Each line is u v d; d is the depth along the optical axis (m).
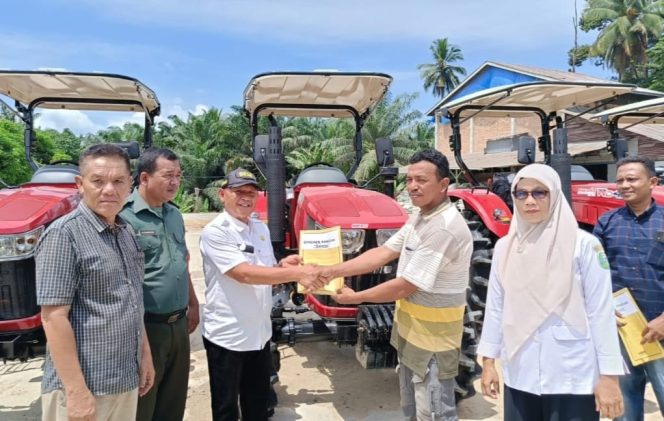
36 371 4.14
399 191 17.00
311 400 3.62
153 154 2.52
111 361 1.92
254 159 3.80
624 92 4.55
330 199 3.54
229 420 2.68
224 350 2.64
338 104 4.68
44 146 20.47
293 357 4.48
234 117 27.50
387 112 22.38
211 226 2.64
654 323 2.31
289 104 4.64
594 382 1.86
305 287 2.56
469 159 16.33
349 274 2.56
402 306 2.47
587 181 5.79
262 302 2.72
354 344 3.28
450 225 2.28
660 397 2.49
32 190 3.51
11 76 3.90
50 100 4.54
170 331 2.51
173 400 2.64
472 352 3.32
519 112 5.32
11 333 2.84
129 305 1.99
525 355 1.93
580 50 34.16
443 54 40.81
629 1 27.77
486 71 19.67
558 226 1.89
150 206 2.55
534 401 1.97
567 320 1.87
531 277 1.91
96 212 1.93
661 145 12.30
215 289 2.66
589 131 13.72
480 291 4.04
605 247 2.71
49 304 1.78
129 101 4.60
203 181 27.78
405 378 2.51
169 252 2.54
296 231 3.85
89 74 3.89
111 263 1.93
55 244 1.81
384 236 3.25
